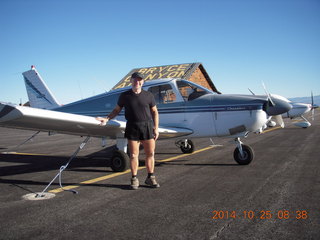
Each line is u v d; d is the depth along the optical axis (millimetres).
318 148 6629
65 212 2689
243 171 4320
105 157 6332
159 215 2555
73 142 9906
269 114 4965
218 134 5047
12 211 2744
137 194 3240
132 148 3436
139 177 4137
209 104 5082
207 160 5422
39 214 2648
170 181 3809
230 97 5039
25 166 5344
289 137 9414
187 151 6492
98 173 4531
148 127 3391
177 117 5301
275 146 7242
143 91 3389
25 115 3373
